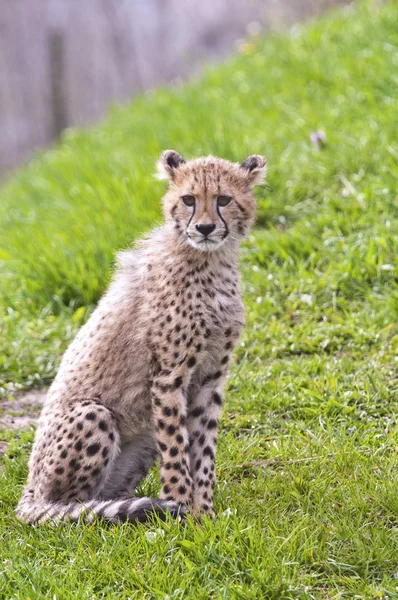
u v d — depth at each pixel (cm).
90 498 907
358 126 1747
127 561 782
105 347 943
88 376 945
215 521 840
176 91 2550
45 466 900
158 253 944
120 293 964
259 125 1908
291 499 891
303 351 1245
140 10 4128
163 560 775
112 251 1507
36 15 4241
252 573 743
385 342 1211
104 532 816
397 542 793
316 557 784
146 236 1009
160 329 904
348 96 1903
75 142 2525
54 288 1517
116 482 966
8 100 4391
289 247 1467
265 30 3272
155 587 744
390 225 1429
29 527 867
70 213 1820
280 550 780
